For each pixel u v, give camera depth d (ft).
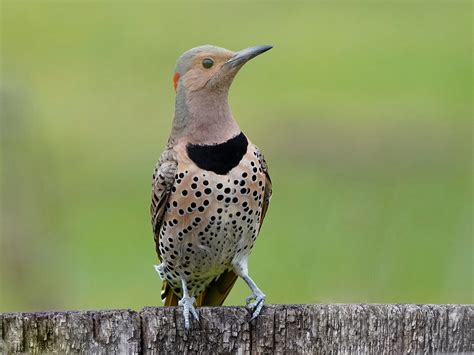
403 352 23.34
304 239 52.24
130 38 79.92
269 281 48.11
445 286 48.75
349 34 80.94
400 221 54.44
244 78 75.25
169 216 28.48
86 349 23.03
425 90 73.56
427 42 79.56
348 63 77.77
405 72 76.59
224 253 28.84
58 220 48.91
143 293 50.93
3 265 45.29
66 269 47.73
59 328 22.99
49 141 59.36
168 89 72.64
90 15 82.79
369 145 65.10
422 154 64.64
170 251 29.09
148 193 60.34
